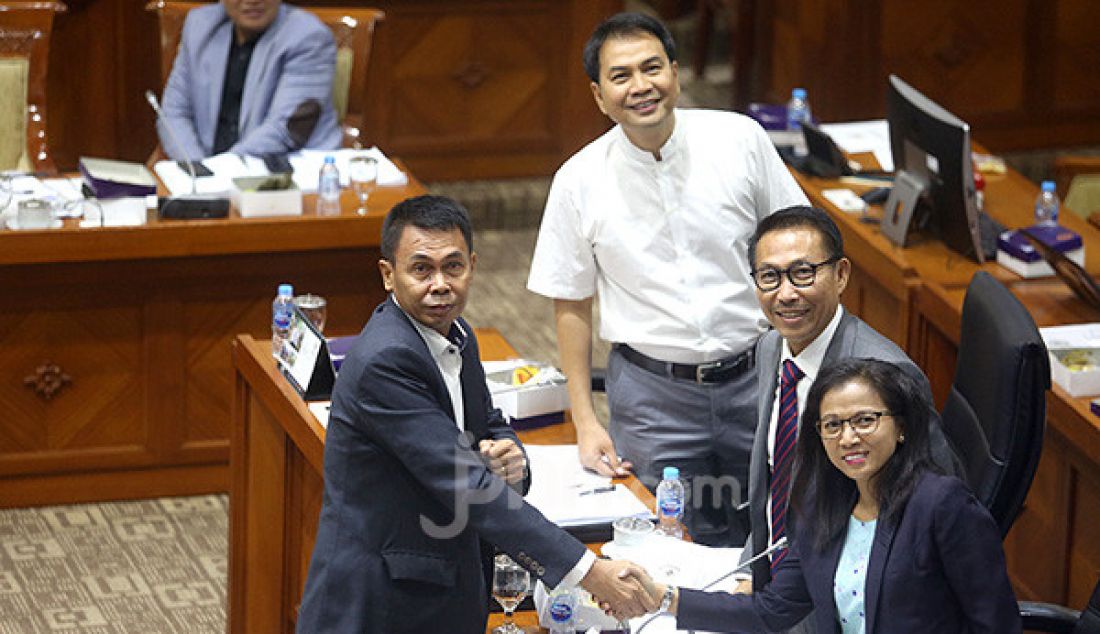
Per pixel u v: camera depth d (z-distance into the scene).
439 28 27.91
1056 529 15.85
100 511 19.33
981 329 12.66
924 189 18.44
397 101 28.06
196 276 18.94
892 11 28.72
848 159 21.84
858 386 10.10
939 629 10.15
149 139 26.98
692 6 35.69
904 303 18.03
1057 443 15.68
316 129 21.25
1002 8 29.11
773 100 30.81
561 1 28.20
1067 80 29.70
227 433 19.61
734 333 14.59
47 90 26.30
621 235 14.46
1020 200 20.61
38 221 18.31
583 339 14.84
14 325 18.62
